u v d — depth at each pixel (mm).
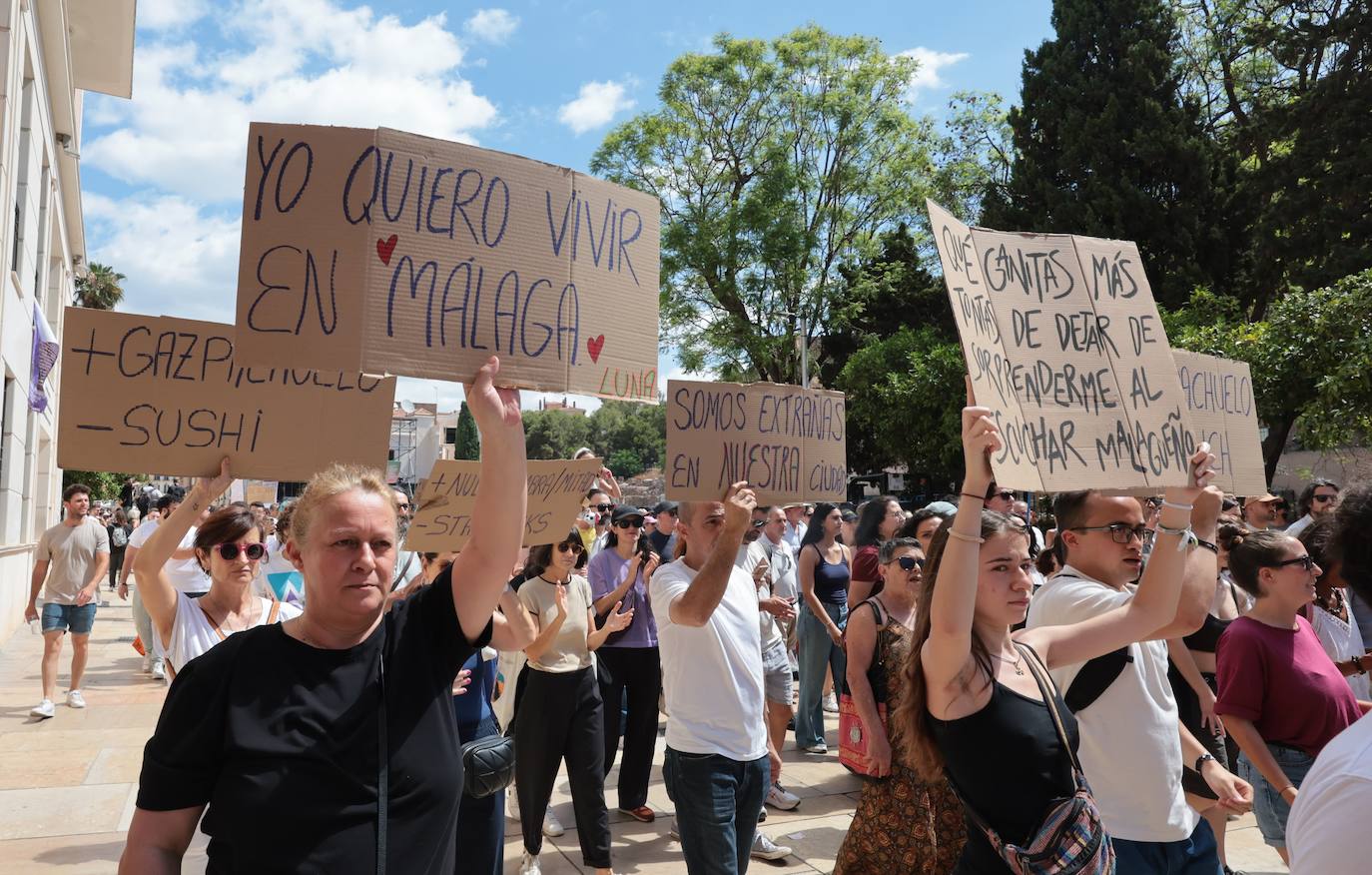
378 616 2059
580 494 3973
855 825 3930
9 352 12297
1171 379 3047
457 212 2457
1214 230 22359
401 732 1924
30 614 8344
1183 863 3105
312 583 1962
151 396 3082
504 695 5477
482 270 2475
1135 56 23531
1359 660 4770
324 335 2305
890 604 4215
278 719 1834
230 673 1880
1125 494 3334
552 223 2623
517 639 4039
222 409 3139
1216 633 4902
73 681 8688
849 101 31953
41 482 18453
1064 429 2785
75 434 3008
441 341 2396
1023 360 2793
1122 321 3023
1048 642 2861
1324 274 18094
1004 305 2814
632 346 2826
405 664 1999
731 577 3988
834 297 33031
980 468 2469
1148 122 23203
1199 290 20062
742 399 4246
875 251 33375
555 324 2596
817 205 34031
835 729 8266
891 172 33344
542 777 4824
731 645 3766
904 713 2699
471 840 3777
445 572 2156
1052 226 23984
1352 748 1387
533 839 4855
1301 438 14750
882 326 33719
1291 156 19797
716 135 33125
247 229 2314
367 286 2316
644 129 32406
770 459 4289
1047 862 2355
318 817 1780
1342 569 1869
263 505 10570
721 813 3635
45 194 16094
